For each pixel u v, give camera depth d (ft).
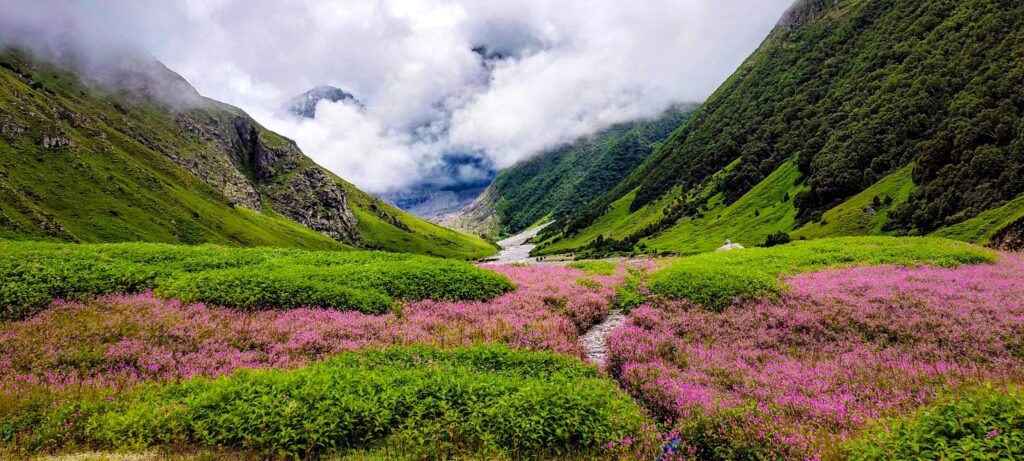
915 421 28.43
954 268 98.17
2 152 438.40
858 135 572.92
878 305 68.39
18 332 52.34
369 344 56.49
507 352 51.88
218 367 48.42
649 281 94.84
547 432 34.53
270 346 54.80
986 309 62.03
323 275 86.84
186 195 618.44
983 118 402.72
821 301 72.59
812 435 32.01
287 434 32.99
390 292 81.25
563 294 85.97
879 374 44.04
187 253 106.52
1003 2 595.47
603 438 33.88
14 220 355.36
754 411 36.17
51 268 70.95
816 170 579.89
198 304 66.18
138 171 572.92
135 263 87.45
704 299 78.13
